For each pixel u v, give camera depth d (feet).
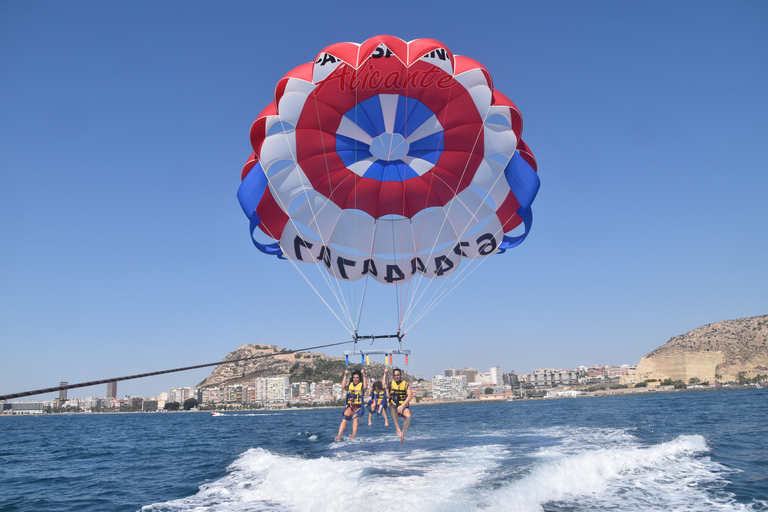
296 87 41.78
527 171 46.85
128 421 297.12
